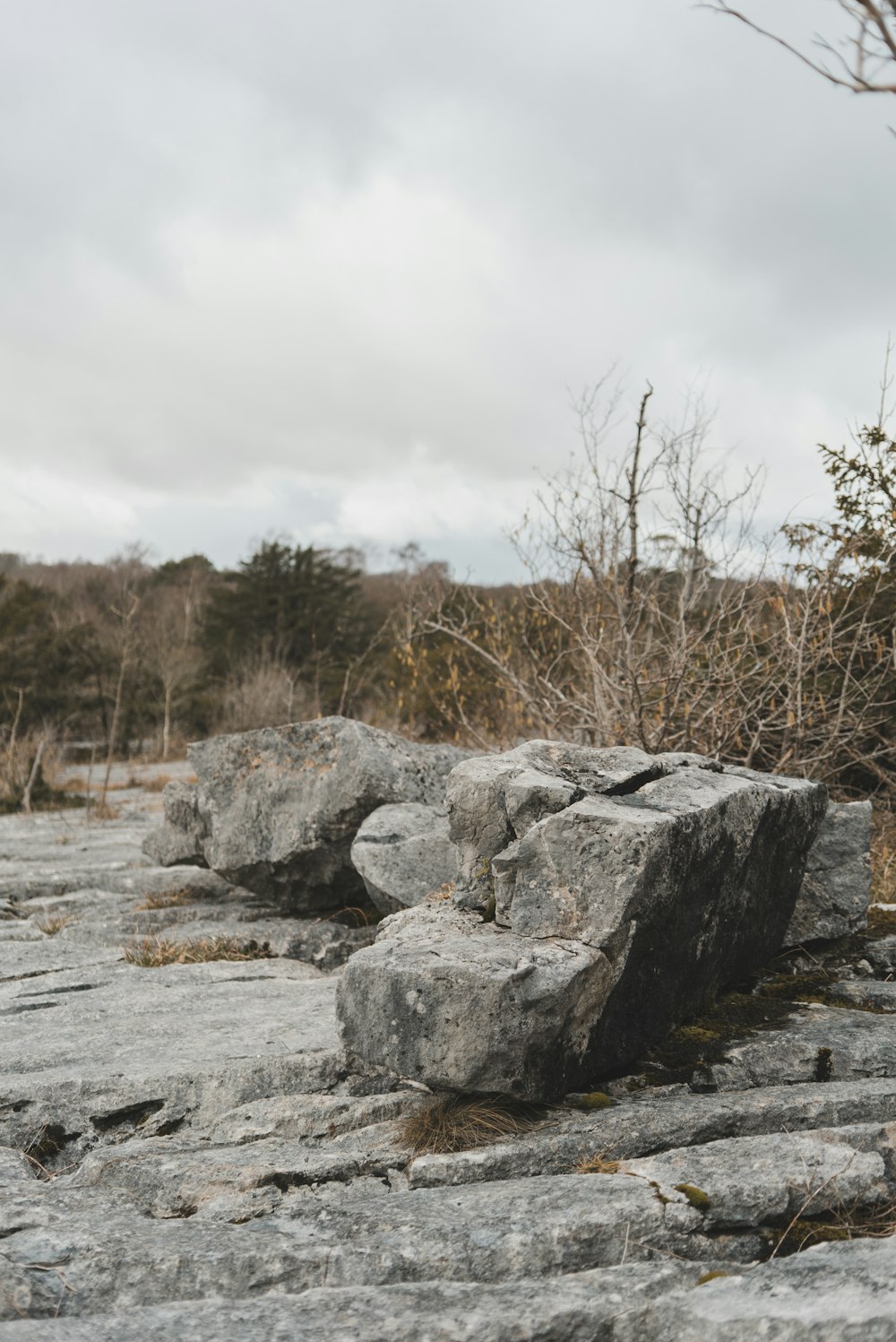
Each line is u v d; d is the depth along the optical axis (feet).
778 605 26.61
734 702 26.86
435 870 20.36
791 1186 10.02
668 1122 11.72
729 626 28.02
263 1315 8.16
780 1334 7.32
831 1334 7.22
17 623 93.15
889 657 28.71
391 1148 12.00
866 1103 12.21
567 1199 9.96
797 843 17.33
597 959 12.42
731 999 16.02
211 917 25.14
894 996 16.06
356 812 22.79
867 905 18.33
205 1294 8.96
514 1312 8.00
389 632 69.41
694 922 14.30
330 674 79.46
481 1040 11.77
